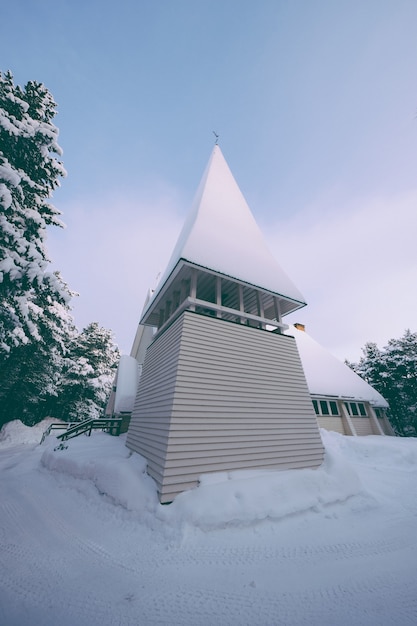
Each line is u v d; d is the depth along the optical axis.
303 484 5.25
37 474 7.93
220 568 3.15
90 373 26.34
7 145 13.07
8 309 11.78
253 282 7.89
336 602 2.54
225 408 5.73
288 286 9.09
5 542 3.84
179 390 5.29
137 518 4.35
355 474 6.17
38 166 14.55
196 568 3.15
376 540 3.79
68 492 6.00
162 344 7.41
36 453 11.70
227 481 4.88
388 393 23.33
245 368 6.54
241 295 7.86
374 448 10.13
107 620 2.36
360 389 16.86
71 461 7.25
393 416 23.03
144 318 10.55
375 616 2.34
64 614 2.44
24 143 13.47
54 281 12.18
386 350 24.70
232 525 4.12
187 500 4.38
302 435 6.66
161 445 5.09
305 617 2.37
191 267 7.14
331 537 3.92
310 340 20.31
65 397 24.88
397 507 5.12
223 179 12.25
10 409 19.69
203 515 4.12
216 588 2.79
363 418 15.61
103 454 7.50
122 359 17.41
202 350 6.04
